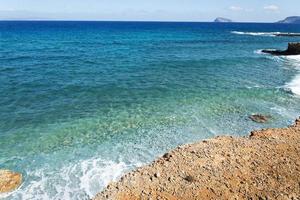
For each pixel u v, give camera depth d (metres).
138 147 16.81
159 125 19.97
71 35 110.69
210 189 11.71
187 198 11.28
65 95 26.98
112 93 27.77
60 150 16.53
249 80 33.22
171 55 55.50
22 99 25.53
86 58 50.31
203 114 22.05
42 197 12.43
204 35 119.44
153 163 13.88
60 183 13.38
